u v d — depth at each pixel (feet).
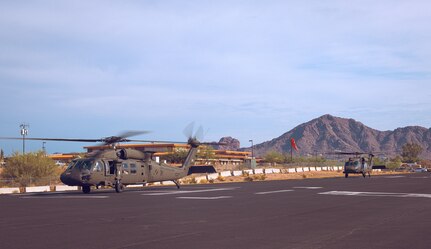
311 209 56.80
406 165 495.00
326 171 297.33
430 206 60.54
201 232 37.88
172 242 33.17
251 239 34.55
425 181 143.64
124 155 101.65
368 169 209.97
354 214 51.26
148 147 334.03
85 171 94.22
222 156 422.82
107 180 97.09
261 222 44.32
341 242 33.40
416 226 41.55
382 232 38.06
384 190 96.73
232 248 31.01
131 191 103.55
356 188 104.83
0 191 114.21
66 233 37.22
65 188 128.98
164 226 41.39
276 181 158.61
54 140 88.12
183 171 117.29
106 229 39.50
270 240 34.14
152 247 31.22
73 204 65.72
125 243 32.68
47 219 46.75
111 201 71.15
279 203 65.77
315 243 32.99
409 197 76.79
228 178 195.72
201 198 76.33
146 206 61.57
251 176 208.13
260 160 436.35
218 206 61.26
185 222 44.24
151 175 107.34
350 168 204.33
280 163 389.60
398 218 47.50
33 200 75.05
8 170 162.20
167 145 330.54
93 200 73.82
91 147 294.66
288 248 31.09
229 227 40.86
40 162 162.61
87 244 32.24
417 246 31.83
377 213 52.19
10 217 48.70
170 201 70.23
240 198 75.87
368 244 32.60
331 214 51.29
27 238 34.78
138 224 42.75
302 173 258.16
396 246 31.86
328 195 82.23
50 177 153.48
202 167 120.37
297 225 42.24
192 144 119.34
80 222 44.21
